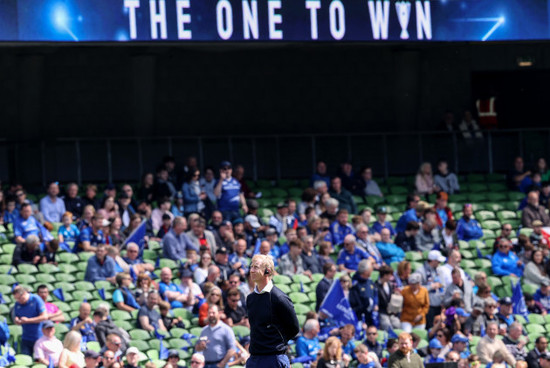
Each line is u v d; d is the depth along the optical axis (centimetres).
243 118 7519
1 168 6306
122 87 7319
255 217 5491
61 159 6419
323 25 5619
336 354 4175
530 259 5584
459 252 5541
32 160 6353
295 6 5578
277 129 7569
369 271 4822
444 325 4741
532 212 6075
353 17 5666
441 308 4959
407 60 7394
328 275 4800
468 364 4419
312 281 5122
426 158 6950
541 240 5772
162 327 4544
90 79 7269
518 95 7950
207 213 5806
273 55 7556
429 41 5797
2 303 4666
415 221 5647
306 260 5212
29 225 5197
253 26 5522
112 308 4672
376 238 5556
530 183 6575
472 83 7906
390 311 4844
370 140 6881
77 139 6438
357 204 6312
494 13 5906
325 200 5741
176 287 4781
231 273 4909
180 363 4353
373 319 4809
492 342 4688
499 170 6994
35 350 4234
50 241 5009
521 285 5484
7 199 5456
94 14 5344
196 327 4625
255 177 6725
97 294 4766
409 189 6669
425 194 6475
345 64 7662
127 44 5444
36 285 4844
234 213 5791
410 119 7462
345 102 7669
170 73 7388
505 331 4875
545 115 7944
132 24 5381
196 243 5225
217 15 5475
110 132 7306
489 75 7906
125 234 5306
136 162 6544
